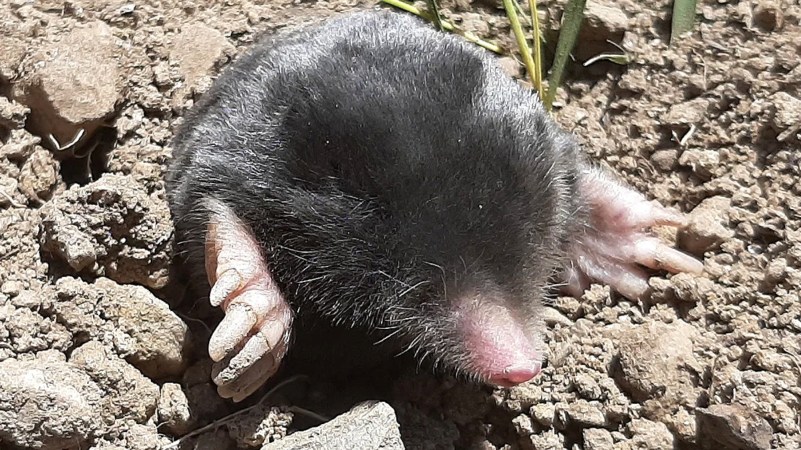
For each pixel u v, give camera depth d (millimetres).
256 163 185
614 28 241
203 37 239
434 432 193
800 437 180
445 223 174
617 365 192
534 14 234
